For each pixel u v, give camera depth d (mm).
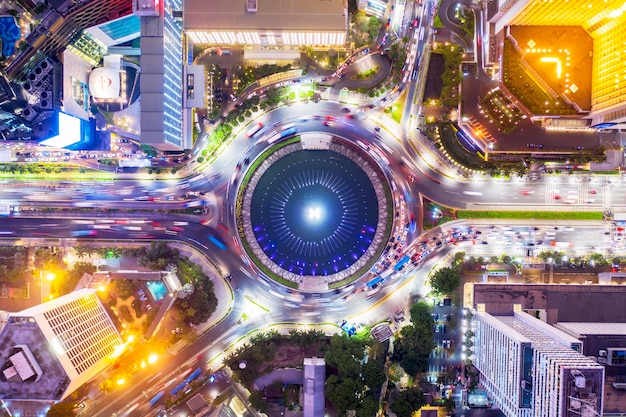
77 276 157750
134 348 157750
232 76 158750
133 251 159125
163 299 158125
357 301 161500
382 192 163625
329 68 158250
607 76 139875
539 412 119125
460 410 159750
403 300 161375
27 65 134375
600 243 160500
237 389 158875
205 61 159125
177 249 160500
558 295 154500
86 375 136750
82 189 162750
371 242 165250
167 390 158125
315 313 161250
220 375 158625
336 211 168000
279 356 159375
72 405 148750
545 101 152625
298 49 157250
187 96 153875
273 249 166875
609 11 132875
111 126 153000
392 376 156750
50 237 162875
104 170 161875
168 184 162625
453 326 160875
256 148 161125
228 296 162000
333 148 162750
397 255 161875
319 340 158000
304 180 166750
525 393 124312
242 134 161000
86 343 139625
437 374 160250
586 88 150125
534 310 154750
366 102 159250
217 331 160750
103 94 147500
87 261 160875
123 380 157375
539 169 159500
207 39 150625
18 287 160500
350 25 156250
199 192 162250
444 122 158750
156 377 158750
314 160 165625
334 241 168250
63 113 137375
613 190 160500
